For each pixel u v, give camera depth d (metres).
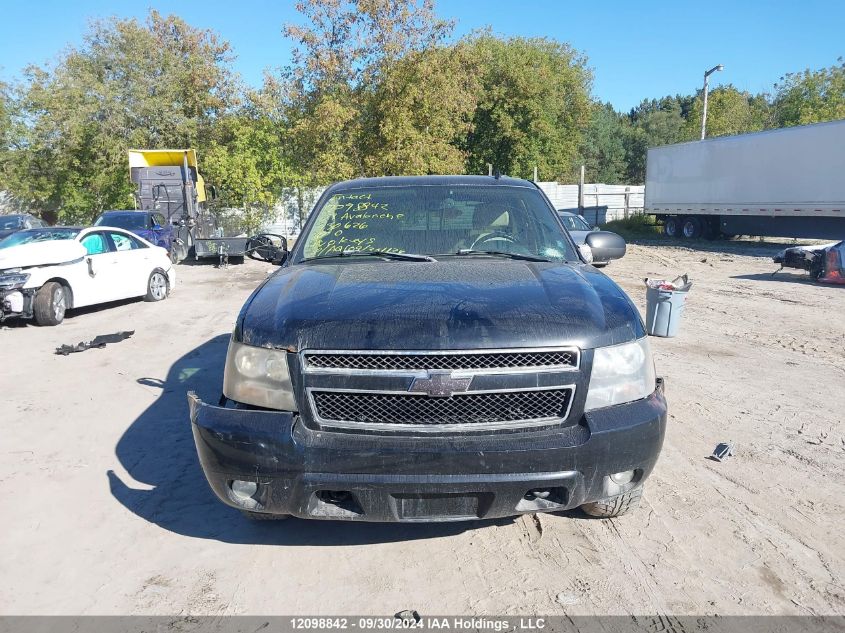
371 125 23.94
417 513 2.72
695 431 4.88
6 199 29.38
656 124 71.62
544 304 2.92
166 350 7.79
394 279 3.26
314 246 3.98
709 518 3.54
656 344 7.88
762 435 4.80
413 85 22.78
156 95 29.80
